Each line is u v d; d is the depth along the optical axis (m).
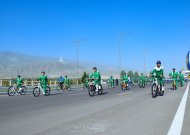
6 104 16.56
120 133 7.36
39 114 11.38
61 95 24.88
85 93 27.58
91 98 19.94
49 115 10.96
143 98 18.34
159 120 9.27
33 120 9.75
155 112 11.20
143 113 10.98
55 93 29.17
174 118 9.62
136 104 14.45
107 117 10.11
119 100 17.31
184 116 10.06
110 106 13.81
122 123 8.82
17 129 8.12
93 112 11.59
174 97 18.41
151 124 8.57
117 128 8.02
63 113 11.49
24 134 7.42
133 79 51.12
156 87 18.75
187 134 7.14
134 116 10.23
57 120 9.62
